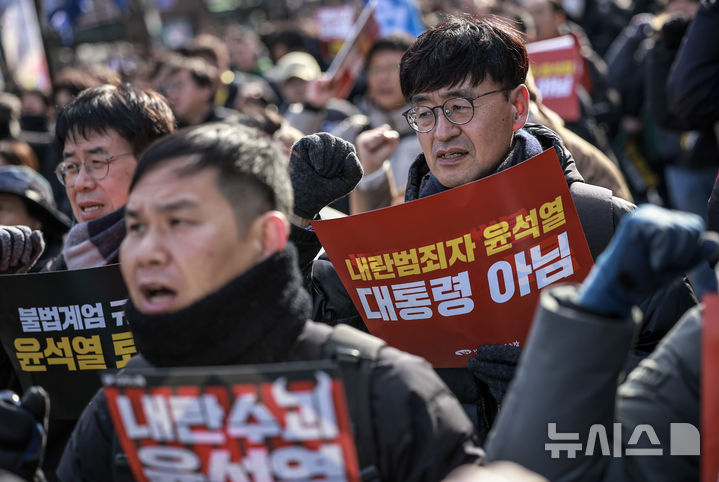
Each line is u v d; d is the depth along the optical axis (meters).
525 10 7.10
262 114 4.84
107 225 2.86
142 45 13.86
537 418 1.70
